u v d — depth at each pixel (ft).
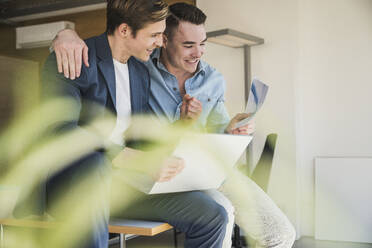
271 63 16.35
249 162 15.99
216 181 5.50
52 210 4.75
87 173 4.53
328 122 15.98
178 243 13.14
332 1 15.96
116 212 5.56
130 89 5.82
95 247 4.40
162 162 4.67
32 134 5.19
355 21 15.66
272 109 16.31
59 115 4.92
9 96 16.46
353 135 15.66
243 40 15.40
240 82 16.88
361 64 15.58
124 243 5.43
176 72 7.48
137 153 4.78
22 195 5.17
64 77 5.05
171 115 7.32
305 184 16.22
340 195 15.39
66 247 4.55
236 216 7.06
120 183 5.47
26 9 20.49
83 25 20.17
